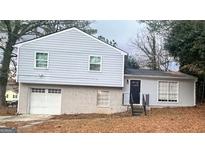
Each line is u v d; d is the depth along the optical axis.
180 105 28.80
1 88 34.62
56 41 26.33
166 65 45.56
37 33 36.31
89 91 26.92
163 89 28.70
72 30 26.53
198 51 25.64
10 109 31.08
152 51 46.69
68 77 26.36
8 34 34.81
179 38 29.00
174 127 16.09
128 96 27.91
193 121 18.34
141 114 24.30
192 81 29.16
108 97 27.19
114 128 15.98
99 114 25.80
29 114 25.77
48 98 26.50
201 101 32.38
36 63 26.09
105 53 26.88
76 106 26.72
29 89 26.33
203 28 25.70
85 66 26.58
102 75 26.75
